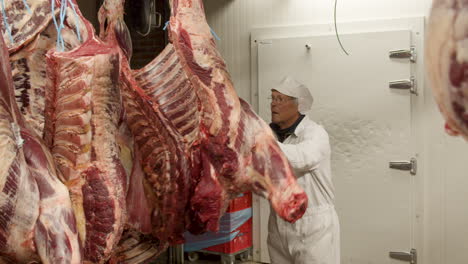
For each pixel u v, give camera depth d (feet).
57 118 6.27
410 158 17.01
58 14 6.84
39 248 5.30
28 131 5.76
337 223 12.95
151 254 8.26
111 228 6.34
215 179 7.54
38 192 5.41
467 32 2.82
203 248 19.10
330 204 12.76
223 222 18.69
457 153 16.62
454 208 16.72
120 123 7.64
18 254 5.37
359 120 17.47
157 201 7.84
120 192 6.40
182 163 7.65
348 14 17.62
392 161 17.20
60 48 6.77
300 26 18.26
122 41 8.25
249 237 19.47
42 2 6.81
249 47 19.17
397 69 16.97
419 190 17.03
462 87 2.88
